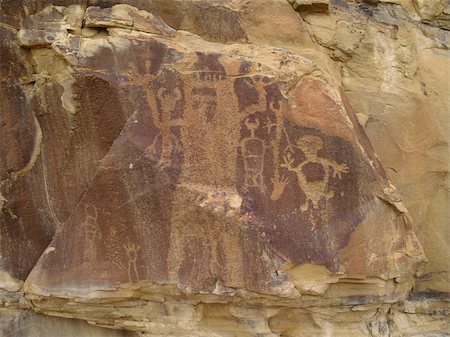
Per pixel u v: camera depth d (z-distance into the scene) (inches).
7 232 132.3
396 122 142.3
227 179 118.6
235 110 119.6
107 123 126.1
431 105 144.0
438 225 143.3
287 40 132.5
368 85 142.8
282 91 119.5
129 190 120.6
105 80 123.0
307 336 127.1
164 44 123.5
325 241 117.2
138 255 120.9
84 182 129.3
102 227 122.0
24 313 133.5
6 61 128.7
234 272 116.3
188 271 118.3
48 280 123.2
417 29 149.8
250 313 123.4
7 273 132.0
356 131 124.4
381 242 121.1
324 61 133.3
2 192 131.3
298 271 117.1
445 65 148.6
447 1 151.3
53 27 125.5
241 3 131.6
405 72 145.4
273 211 117.3
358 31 142.6
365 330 129.5
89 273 122.3
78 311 128.2
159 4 131.5
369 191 121.0
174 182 118.5
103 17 123.7
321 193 119.0
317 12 141.0
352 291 122.4
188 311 125.8
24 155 130.8
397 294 126.4
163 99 120.6
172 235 119.0
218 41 130.9
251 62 120.2
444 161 143.9
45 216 132.0
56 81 126.3
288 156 119.3
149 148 119.8
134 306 126.4
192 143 119.6
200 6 131.4
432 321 142.3
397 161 141.5
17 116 130.2
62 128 128.6
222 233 116.7
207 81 120.1
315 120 120.2
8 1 127.5
